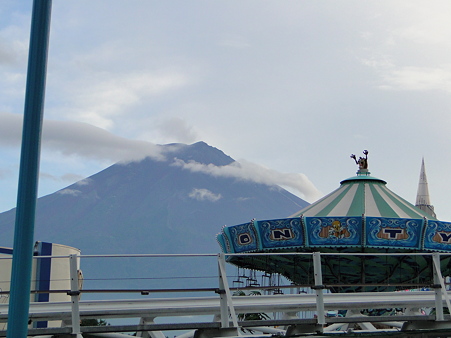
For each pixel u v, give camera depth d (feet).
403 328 54.13
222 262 47.14
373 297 61.77
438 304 51.70
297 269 113.39
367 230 103.30
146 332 51.67
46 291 44.21
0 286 124.57
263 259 114.42
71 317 47.06
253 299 56.18
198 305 52.65
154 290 46.16
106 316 48.73
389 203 121.49
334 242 103.96
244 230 108.68
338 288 112.47
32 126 33.73
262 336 47.26
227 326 46.44
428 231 103.71
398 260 109.29
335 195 126.00
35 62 34.09
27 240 33.17
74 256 44.42
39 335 43.75
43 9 34.37
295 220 104.58
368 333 50.19
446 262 112.47
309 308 52.80
